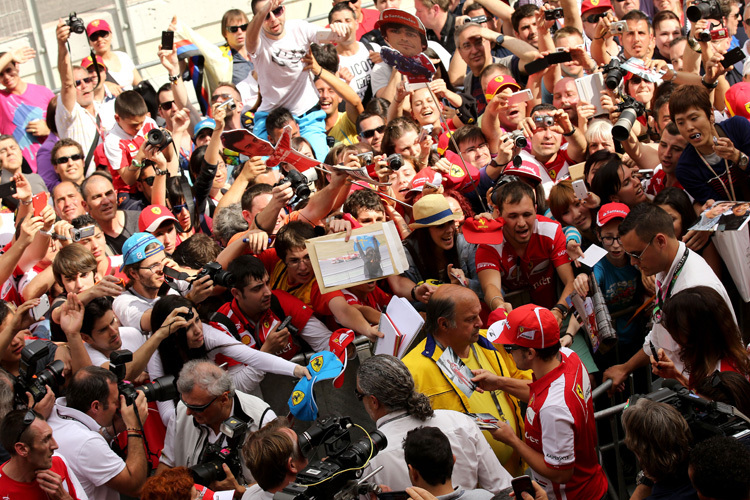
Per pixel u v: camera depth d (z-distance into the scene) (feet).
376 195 19.17
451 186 21.62
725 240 16.76
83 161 26.50
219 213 21.80
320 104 28.50
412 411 13.29
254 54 27.58
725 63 22.81
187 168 28.22
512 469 15.53
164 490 12.07
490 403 15.60
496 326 15.28
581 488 14.14
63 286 18.62
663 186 20.94
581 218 19.39
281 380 16.88
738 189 18.74
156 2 37.81
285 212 20.67
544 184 22.30
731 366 13.85
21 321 16.71
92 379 14.60
